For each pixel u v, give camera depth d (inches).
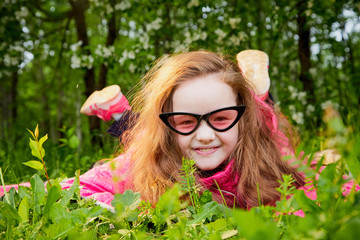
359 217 28.9
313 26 225.3
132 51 198.1
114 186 72.3
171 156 71.4
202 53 73.5
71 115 561.6
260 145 73.2
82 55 208.1
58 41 318.7
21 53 248.4
